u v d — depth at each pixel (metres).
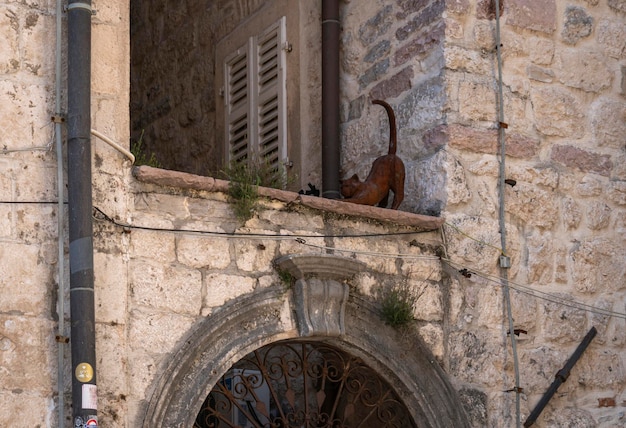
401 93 10.20
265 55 11.54
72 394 7.59
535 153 10.13
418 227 9.45
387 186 9.66
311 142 10.90
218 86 12.25
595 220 10.34
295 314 8.78
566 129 10.34
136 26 14.05
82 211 7.80
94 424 7.52
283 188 9.96
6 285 7.71
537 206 10.05
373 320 9.12
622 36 10.80
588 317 10.12
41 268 7.82
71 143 7.89
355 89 10.76
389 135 10.16
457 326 9.48
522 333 9.76
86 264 7.74
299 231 8.92
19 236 7.81
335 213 9.10
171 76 13.20
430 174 9.75
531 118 10.17
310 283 8.79
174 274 8.33
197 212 8.51
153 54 13.63
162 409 8.06
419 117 9.96
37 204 7.90
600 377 10.06
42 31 8.12
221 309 8.45
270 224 8.80
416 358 9.24
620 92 10.70
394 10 10.45
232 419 9.97
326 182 10.57
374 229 9.27
